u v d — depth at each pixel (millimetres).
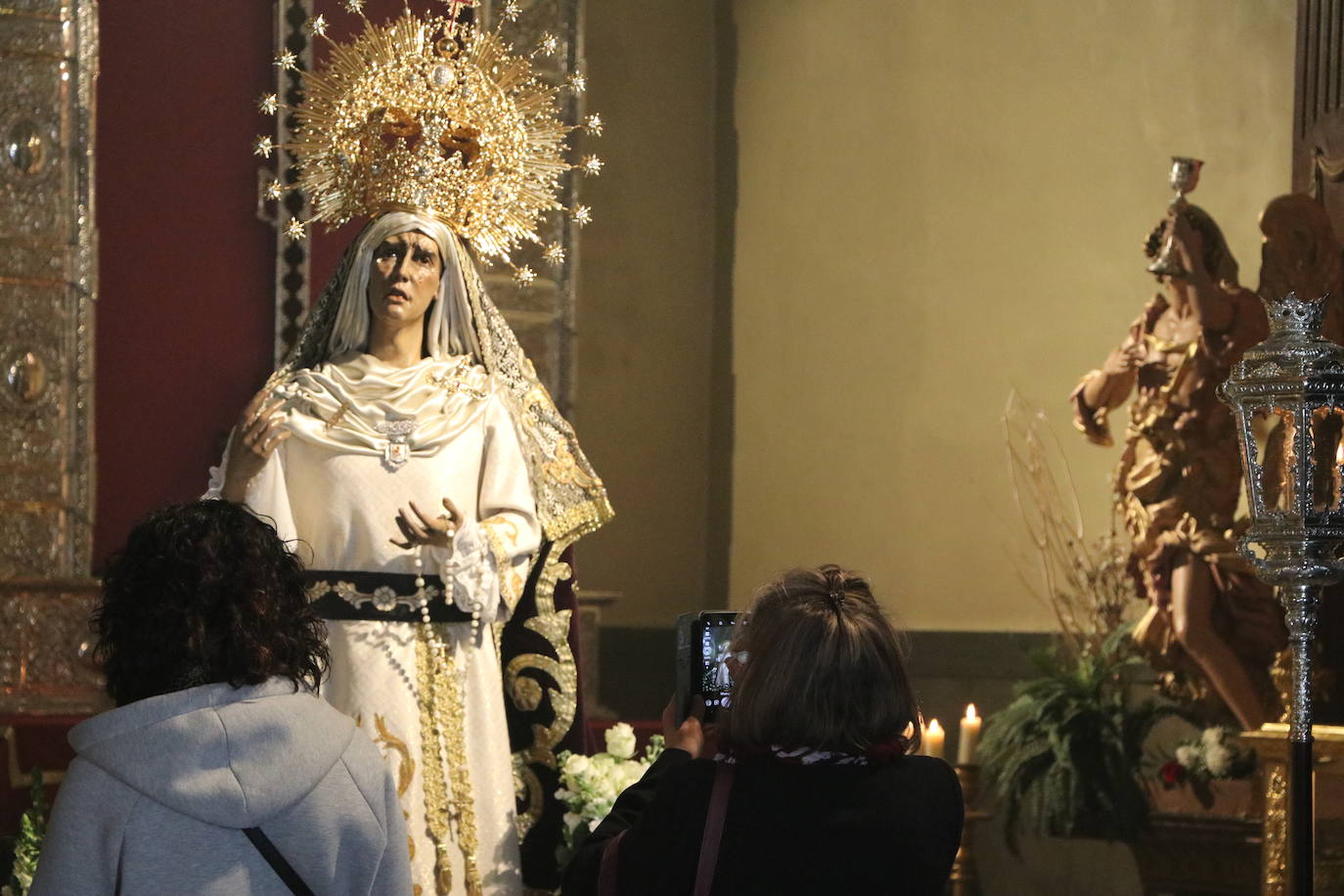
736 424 10438
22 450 7262
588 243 9914
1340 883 5719
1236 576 7848
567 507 4754
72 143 7398
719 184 10594
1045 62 9680
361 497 4309
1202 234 7977
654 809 2535
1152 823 7801
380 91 4711
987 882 8195
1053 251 9555
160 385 7652
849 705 2500
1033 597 9320
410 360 4602
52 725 6371
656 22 10344
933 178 9922
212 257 7766
